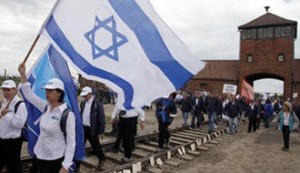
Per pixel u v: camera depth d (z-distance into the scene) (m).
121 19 5.19
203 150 11.27
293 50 40.84
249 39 43.31
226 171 8.61
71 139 3.84
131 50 5.08
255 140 14.88
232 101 17.30
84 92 7.26
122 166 7.30
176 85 5.12
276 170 9.09
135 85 4.93
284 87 40.72
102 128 7.36
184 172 8.16
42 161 3.93
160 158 8.86
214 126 15.47
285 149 12.33
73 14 4.99
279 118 12.66
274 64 41.53
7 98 4.99
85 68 4.87
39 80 5.46
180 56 5.25
